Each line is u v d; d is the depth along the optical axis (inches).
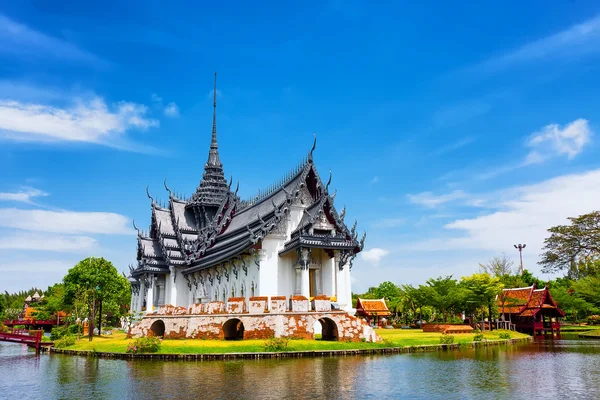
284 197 2176.4
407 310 3752.5
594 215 3597.4
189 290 2719.0
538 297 2709.2
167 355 1433.3
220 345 1509.6
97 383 1082.7
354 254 2112.5
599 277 3134.8
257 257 1984.5
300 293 1945.1
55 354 1867.6
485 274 2561.5
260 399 869.8
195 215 3053.6
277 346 1448.1
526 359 1397.6
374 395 898.7
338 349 1497.3
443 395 900.0
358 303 3673.7
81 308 2689.5
